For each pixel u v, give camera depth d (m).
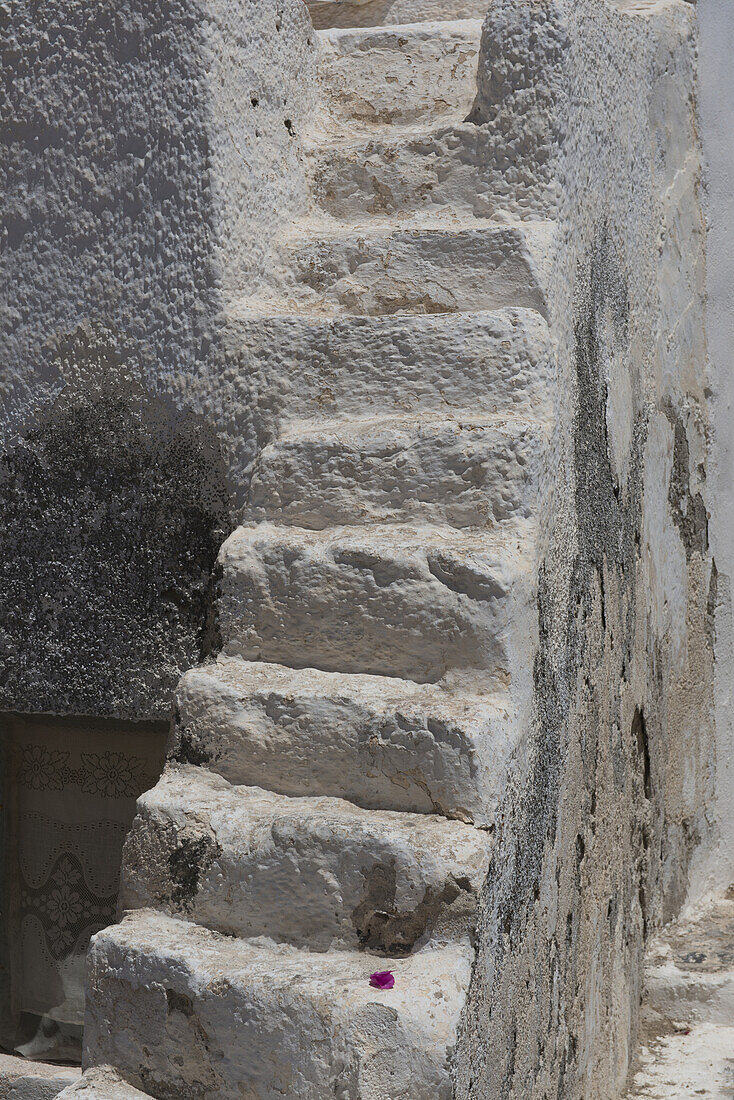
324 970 1.58
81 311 2.29
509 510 1.96
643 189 3.03
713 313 3.73
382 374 2.16
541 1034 2.03
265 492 2.10
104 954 1.68
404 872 1.62
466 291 2.28
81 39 2.25
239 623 2.00
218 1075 1.56
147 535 2.27
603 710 2.57
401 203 2.52
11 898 2.63
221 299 2.21
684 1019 3.07
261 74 2.40
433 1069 1.47
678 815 3.47
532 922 1.96
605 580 2.59
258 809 1.77
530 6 2.33
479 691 1.83
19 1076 2.50
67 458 2.33
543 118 2.34
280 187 2.46
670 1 3.37
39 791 2.62
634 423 2.92
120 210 2.25
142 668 2.28
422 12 3.61
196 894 1.73
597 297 2.59
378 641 1.90
